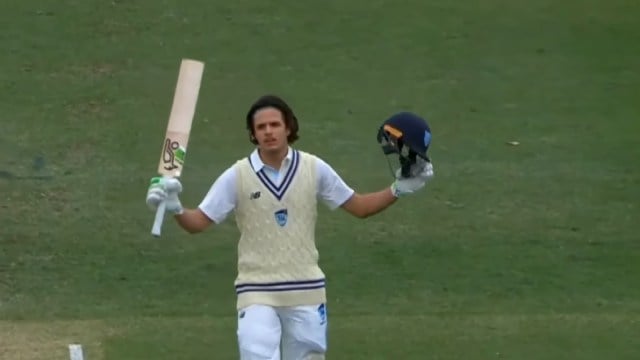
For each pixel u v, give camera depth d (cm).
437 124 6031
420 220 4916
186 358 3416
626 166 5534
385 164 5516
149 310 4038
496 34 7231
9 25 7181
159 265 4472
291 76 6638
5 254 4534
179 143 2423
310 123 6016
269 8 7562
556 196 5181
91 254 4559
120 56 6831
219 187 2464
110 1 7569
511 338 3650
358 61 6850
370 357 3428
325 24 7344
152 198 2353
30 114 6050
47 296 4169
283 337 2495
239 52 6931
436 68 6769
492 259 4547
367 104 6288
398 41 7119
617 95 6444
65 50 6881
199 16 7406
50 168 5409
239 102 6272
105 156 5575
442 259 4550
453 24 7369
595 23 7444
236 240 4716
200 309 4047
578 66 6831
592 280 4350
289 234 2453
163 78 6569
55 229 4778
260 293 2450
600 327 3788
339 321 3872
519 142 5819
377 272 4419
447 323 3847
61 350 3503
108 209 4975
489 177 5381
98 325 3819
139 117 6059
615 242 4712
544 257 4569
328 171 2492
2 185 5184
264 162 2458
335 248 4631
